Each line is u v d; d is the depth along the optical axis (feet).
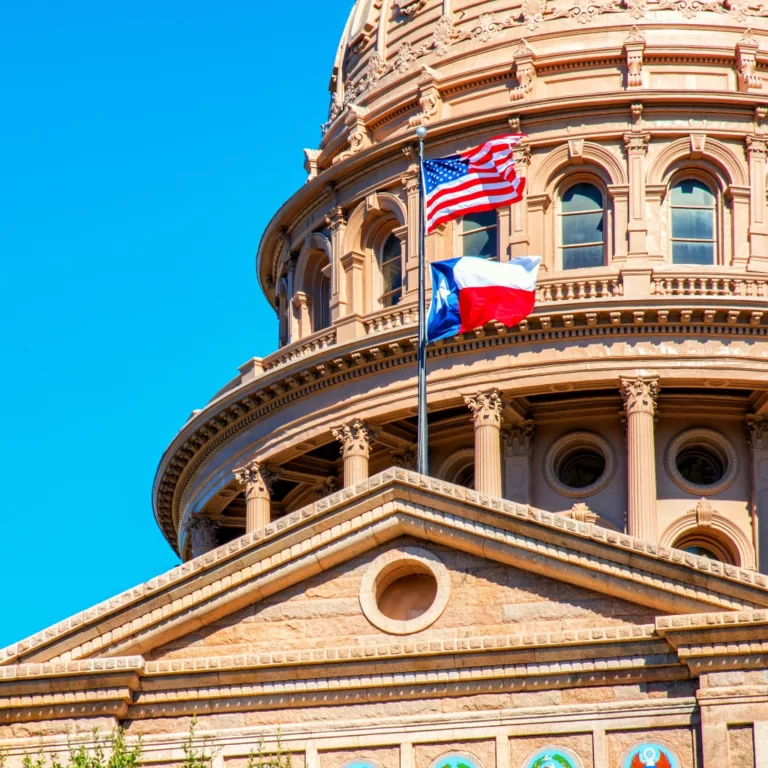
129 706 178.91
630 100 353.10
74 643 180.86
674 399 337.11
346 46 406.41
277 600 181.06
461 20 380.58
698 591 172.45
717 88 361.71
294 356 363.56
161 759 176.35
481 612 176.24
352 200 370.73
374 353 344.08
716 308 331.98
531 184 352.69
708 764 167.43
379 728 174.60
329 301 379.35
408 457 352.08
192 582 180.75
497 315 264.72
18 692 178.29
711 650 169.89
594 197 354.33
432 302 266.57
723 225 350.43
